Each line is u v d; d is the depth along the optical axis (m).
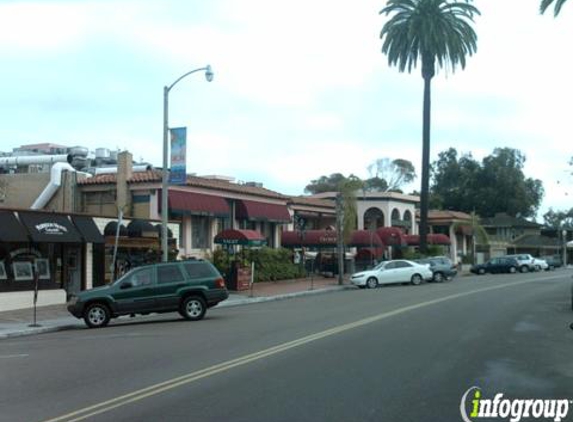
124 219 29.91
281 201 45.31
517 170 103.88
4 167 41.94
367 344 13.47
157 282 20.48
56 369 11.52
